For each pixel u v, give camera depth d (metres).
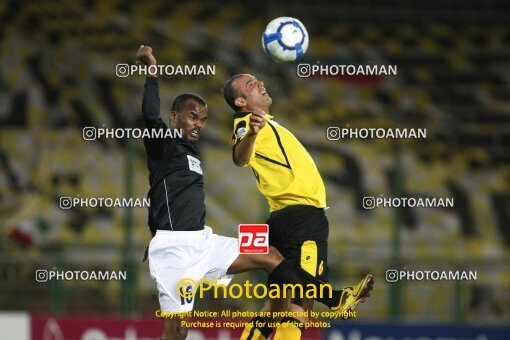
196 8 48.38
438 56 49.47
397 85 47.25
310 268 17.12
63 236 36.78
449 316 33.62
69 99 42.31
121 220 37.78
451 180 43.44
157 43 45.31
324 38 48.59
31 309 31.47
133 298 30.94
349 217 40.53
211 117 41.47
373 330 30.91
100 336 29.80
